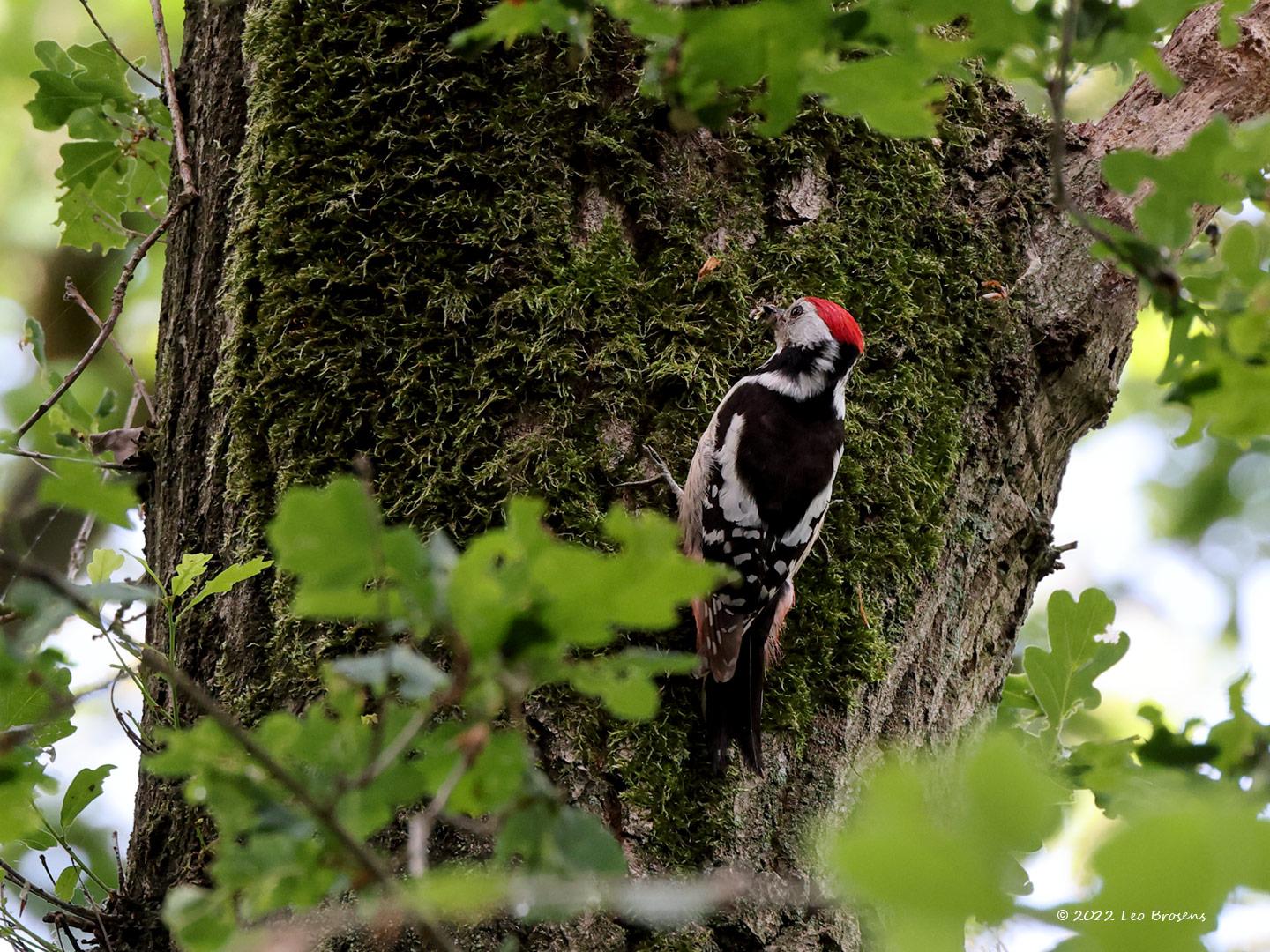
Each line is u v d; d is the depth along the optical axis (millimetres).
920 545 7574
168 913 3646
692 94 4605
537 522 3201
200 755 3643
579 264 7094
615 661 3484
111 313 7645
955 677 7734
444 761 3584
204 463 7363
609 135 7273
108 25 15766
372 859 3385
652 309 7273
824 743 7004
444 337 6844
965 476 7887
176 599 6992
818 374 7668
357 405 6797
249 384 6992
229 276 7238
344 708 3686
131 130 9445
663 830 6320
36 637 4387
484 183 7051
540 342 6883
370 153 7031
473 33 4719
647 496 6941
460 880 3229
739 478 7398
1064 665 7172
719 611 7219
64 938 7457
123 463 7758
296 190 7031
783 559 7297
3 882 6535
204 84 8188
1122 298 8359
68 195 9641
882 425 7688
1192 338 5086
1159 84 4414
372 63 7090
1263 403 5102
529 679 3361
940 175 8102
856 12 4203
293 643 6570
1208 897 2346
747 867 6422
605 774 6324
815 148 7812
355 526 3275
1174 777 5703
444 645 6145
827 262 7711
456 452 6707
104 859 12023
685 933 5996
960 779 2648
